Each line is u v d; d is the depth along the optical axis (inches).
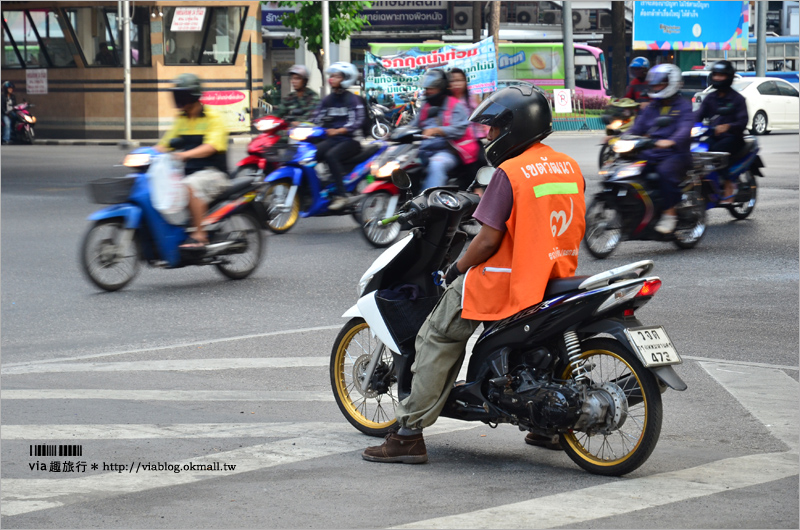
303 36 3878.0
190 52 3774.6
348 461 578.2
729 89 1567.4
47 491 524.1
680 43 4926.2
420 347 571.2
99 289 1127.0
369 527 468.8
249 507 499.2
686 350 839.7
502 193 533.6
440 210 576.4
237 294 1099.9
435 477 547.5
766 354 826.8
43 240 1475.1
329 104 1546.5
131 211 1090.7
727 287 1105.4
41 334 924.6
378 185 1387.8
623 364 584.4
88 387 745.6
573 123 3927.2
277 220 1530.5
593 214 1270.9
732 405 685.9
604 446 582.9
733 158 1569.9
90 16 3767.2
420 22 5383.9
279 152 1535.4
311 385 752.3
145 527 472.4
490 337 558.3
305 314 998.4
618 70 5000.0
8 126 3708.2
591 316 526.3
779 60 5497.1
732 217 1668.3
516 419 551.8
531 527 466.9
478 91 3179.1
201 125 1142.3
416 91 3511.3
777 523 468.8
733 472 547.8
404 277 611.2
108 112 3799.2
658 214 1283.2
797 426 636.7
